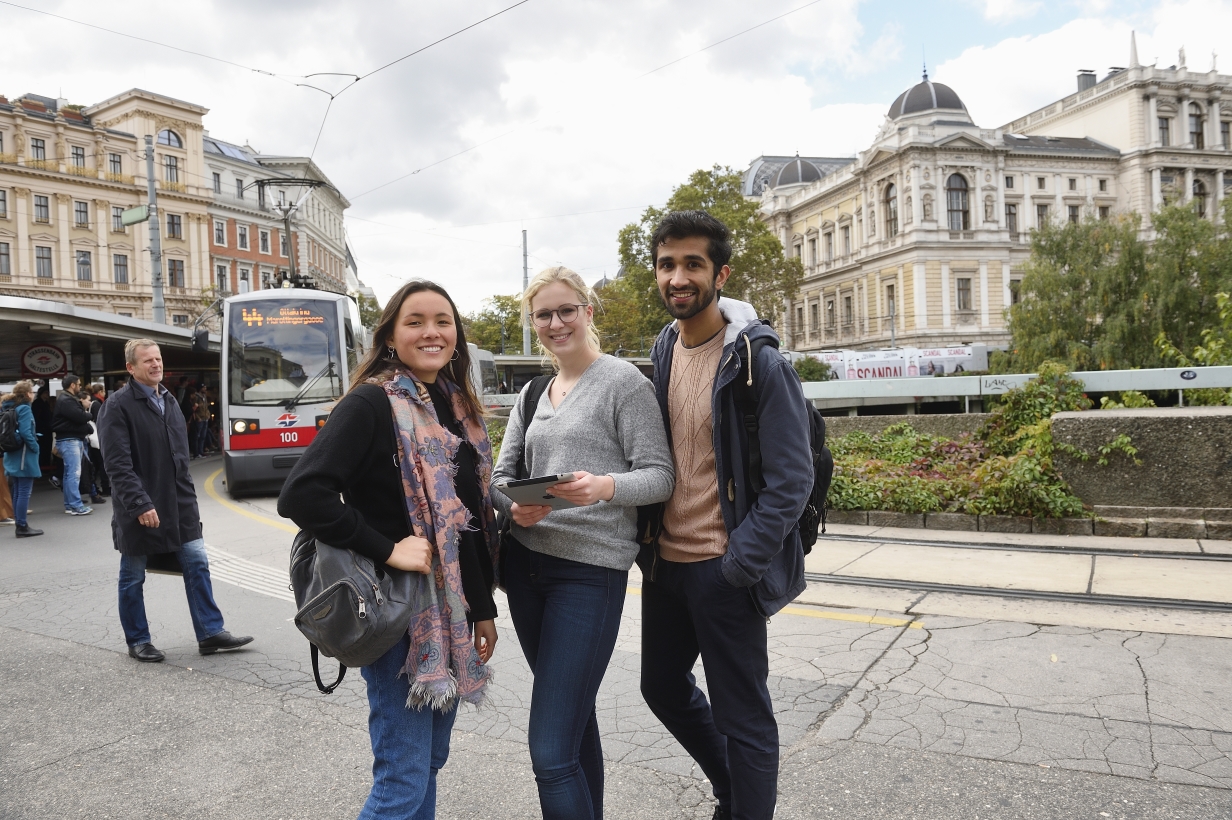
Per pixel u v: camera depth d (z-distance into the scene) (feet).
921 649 14.48
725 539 7.87
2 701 13.75
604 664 7.81
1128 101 225.15
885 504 26.30
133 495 14.97
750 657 7.90
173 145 207.00
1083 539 22.94
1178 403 35.76
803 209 262.67
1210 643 14.07
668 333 8.88
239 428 41.42
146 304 201.87
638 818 9.46
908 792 9.65
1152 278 113.60
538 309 8.27
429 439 7.47
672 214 8.02
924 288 205.36
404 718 7.20
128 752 11.60
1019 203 219.00
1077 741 10.75
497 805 9.86
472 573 7.65
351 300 47.16
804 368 119.34
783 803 9.52
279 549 26.84
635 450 7.90
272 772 10.87
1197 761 10.09
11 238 182.80
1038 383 33.22
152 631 17.79
